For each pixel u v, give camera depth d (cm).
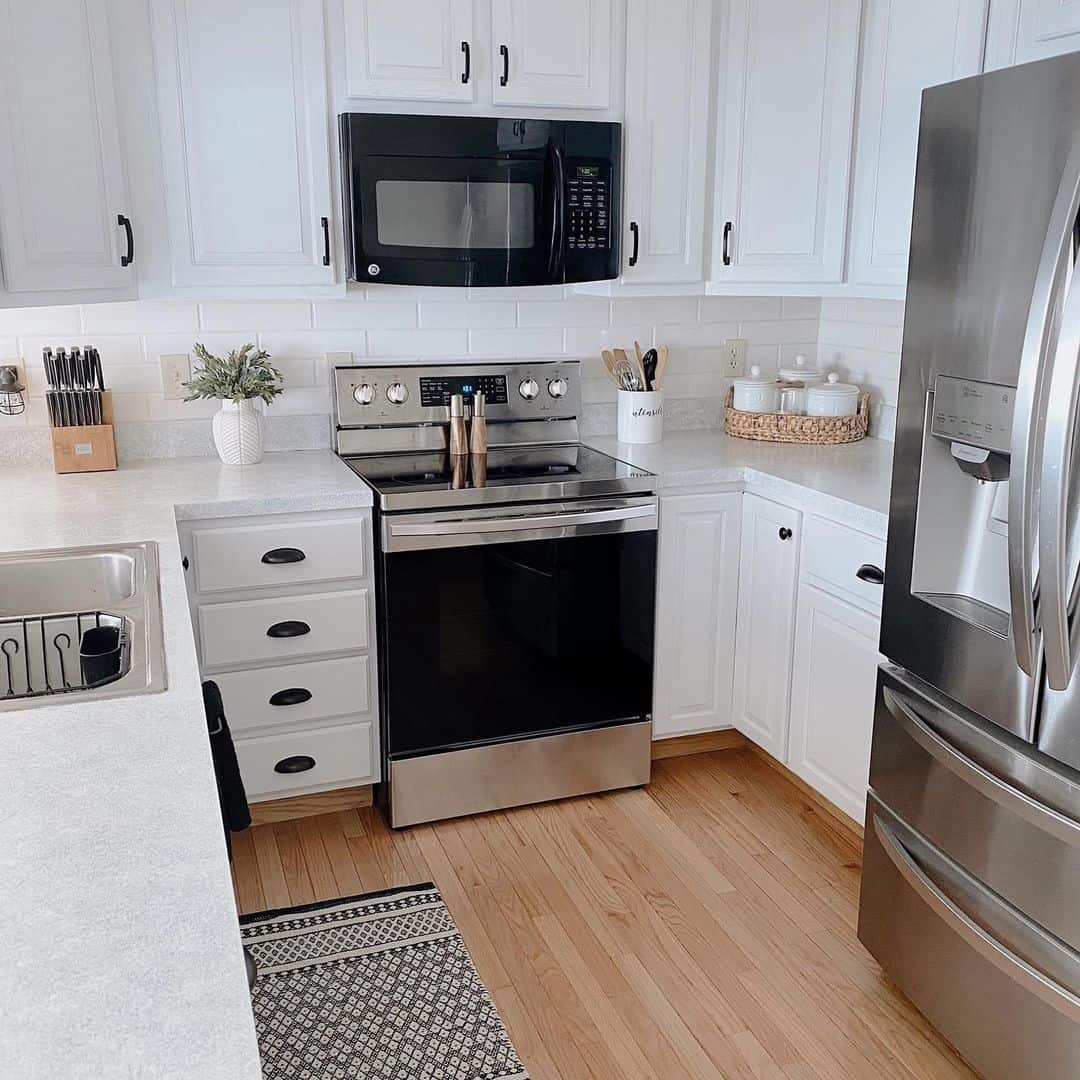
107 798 110
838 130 277
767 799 295
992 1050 184
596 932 237
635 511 276
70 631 175
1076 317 146
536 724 283
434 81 268
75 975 83
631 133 286
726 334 346
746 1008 214
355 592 265
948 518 195
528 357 325
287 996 216
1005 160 165
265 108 260
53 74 227
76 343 282
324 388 307
